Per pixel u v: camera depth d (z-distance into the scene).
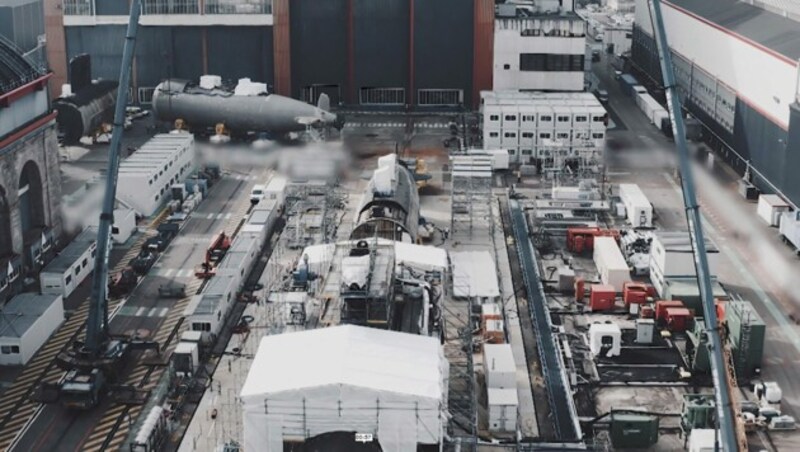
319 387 64.88
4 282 97.69
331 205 119.62
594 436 75.44
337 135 153.12
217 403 80.44
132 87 166.50
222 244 109.12
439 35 166.00
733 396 68.06
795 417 79.31
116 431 77.25
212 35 164.88
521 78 158.12
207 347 88.38
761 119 127.88
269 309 91.31
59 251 108.38
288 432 66.00
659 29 75.25
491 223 117.31
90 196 120.50
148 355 88.12
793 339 91.31
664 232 102.19
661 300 95.81
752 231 117.00
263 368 68.19
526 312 96.62
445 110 167.75
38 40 175.50
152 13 163.00
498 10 167.50
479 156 125.56
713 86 148.00
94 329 83.19
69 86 153.88
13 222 100.12
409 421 65.38
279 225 117.81
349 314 76.44
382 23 166.38
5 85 100.44
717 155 145.75
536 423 78.06
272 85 166.88
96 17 163.38
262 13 163.12
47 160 107.62
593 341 87.75
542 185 132.75
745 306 87.62
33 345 88.31
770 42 128.12
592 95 152.12
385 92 169.75
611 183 132.62
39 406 80.62
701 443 71.50
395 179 108.31
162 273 104.75
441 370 68.31
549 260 109.19
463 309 94.75
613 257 102.38
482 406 79.75
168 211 121.62
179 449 74.56
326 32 167.12
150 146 131.00
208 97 149.38
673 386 83.44
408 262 88.62
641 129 159.12
